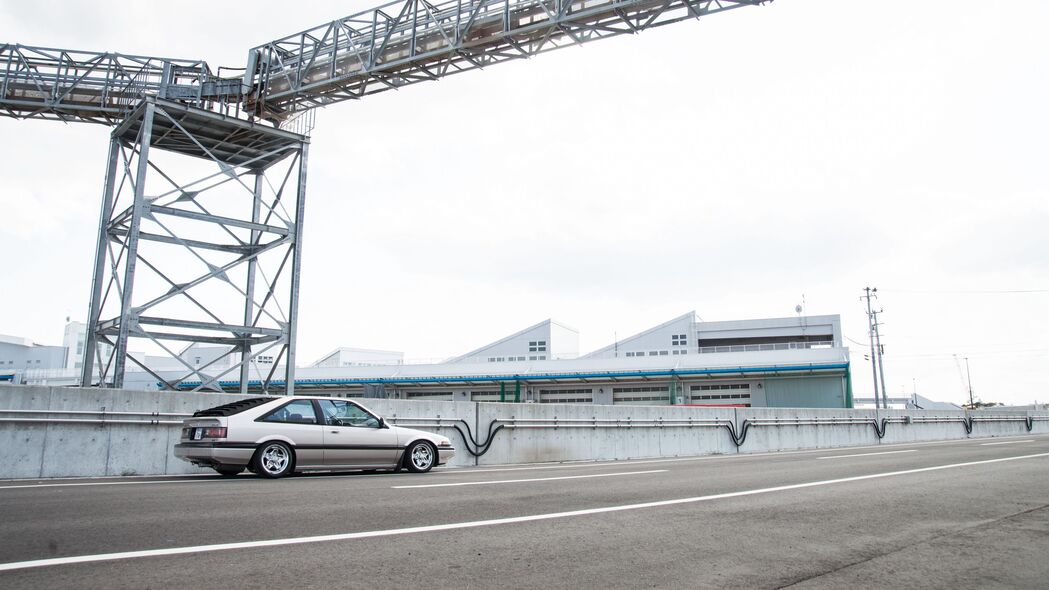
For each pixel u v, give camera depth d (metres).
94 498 8.09
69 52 27.17
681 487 9.81
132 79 27.20
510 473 12.48
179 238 24.44
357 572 4.68
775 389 49.97
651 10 22.17
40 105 26.52
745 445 22.58
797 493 9.05
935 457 16.19
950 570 4.89
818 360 48.53
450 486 9.84
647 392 52.56
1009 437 32.06
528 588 4.36
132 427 12.78
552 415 18.00
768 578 4.64
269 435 11.09
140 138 24.56
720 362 51.00
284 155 27.53
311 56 26.88
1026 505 7.91
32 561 4.80
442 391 58.25
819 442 25.41
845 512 7.38
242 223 25.08
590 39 23.41
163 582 4.33
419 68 25.48
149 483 10.20
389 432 12.35
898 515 7.19
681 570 4.84
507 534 6.05
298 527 6.25
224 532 5.96
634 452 19.56
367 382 57.84
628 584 4.47
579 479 11.09
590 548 5.51
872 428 28.14
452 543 5.65
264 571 4.66
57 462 11.95
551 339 71.38
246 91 26.81
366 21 26.06
